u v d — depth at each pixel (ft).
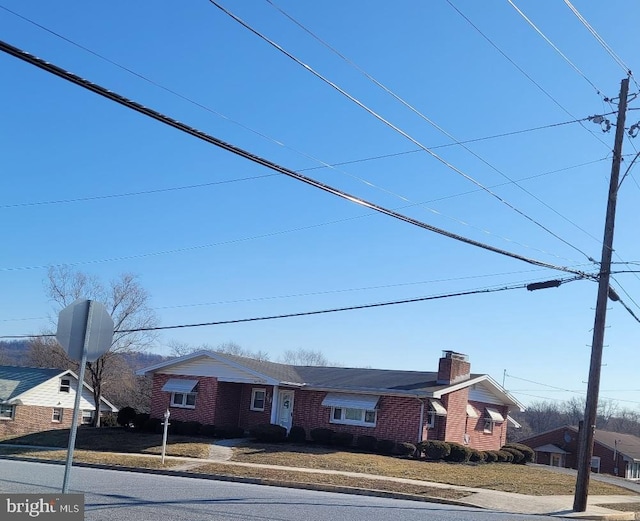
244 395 118.62
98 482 58.18
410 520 47.32
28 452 92.99
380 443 101.71
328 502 55.01
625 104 69.10
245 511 45.42
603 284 68.28
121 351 174.19
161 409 119.44
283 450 95.35
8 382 162.71
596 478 106.63
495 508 62.18
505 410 127.75
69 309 27.66
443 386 105.70
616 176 69.05
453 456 98.43
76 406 27.30
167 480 65.00
